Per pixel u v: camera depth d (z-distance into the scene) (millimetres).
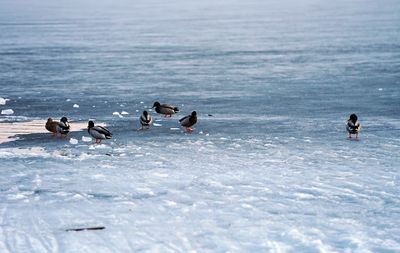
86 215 15195
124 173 20141
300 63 64500
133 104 39750
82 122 32531
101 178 19359
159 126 31141
